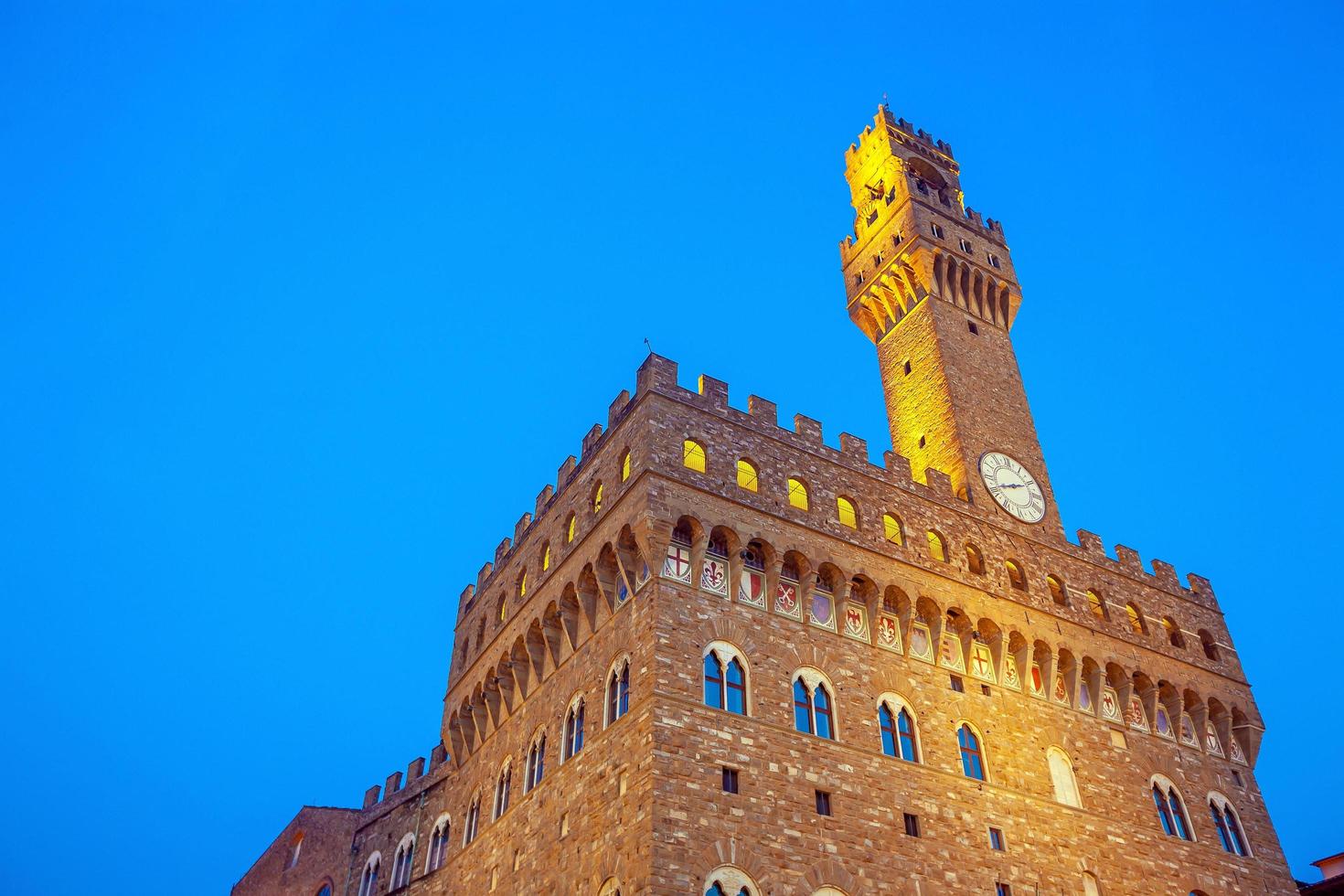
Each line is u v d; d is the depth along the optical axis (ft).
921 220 275.80
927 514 211.41
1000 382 257.96
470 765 226.79
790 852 156.97
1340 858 216.54
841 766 170.30
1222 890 204.54
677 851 147.74
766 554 184.44
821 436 206.59
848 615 188.44
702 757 157.89
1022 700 202.08
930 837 172.65
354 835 266.57
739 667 171.01
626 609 177.37
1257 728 234.58
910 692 187.11
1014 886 176.24
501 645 221.05
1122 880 191.21
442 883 218.38
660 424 185.47
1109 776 204.13
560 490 216.54
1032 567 221.46
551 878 171.73
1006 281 277.03
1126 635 226.17
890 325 275.80
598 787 167.12
